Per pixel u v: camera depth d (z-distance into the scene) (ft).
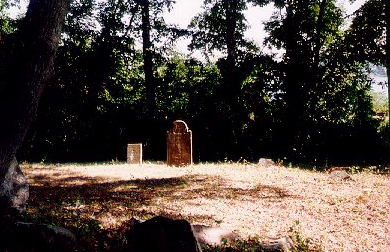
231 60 78.74
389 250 21.49
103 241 18.93
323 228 25.03
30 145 66.85
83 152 71.36
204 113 73.26
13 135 11.86
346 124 68.59
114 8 84.53
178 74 83.35
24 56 11.89
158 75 84.94
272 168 51.62
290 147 69.41
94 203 28.25
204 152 72.33
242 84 76.69
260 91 74.95
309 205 30.66
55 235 17.08
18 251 16.05
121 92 80.12
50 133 69.31
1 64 36.22
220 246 19.52
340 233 24.14
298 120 70.03
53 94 70.03
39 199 28.58
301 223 25.86
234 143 72.08
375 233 24.29
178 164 52.85
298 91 71.97
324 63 77.30
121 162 62.23
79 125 71.61
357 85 78.48
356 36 70.44
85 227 19.95
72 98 71.72
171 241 16.69
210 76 80.28
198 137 72.90
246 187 37.27
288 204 30.81
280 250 19.54
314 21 78.38
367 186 39.09
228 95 74.74
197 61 83.05
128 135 73.61
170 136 53.36
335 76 75.31
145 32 83.71
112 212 25.54
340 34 80.48
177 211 27.09
